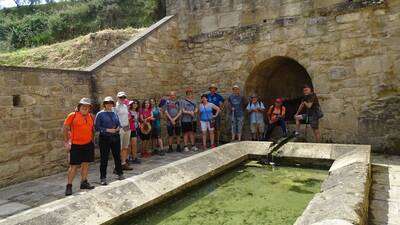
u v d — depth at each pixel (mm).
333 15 8391
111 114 6051
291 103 10812
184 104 8969
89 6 23156
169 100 8891
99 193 3777
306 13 8789
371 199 4500
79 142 5430
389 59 7680
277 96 11008
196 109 9164
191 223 3654
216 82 10336
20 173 6332
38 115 6703
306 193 4523
